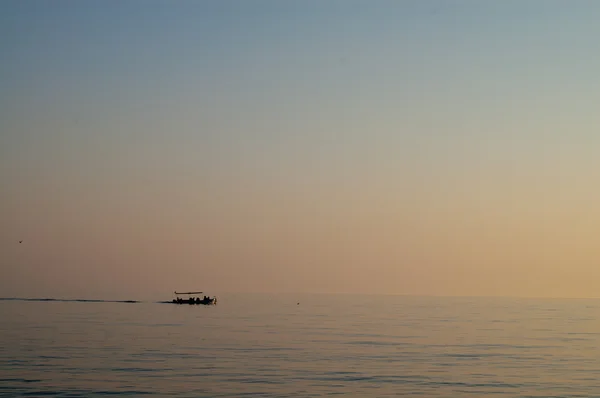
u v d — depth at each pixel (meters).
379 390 60.28
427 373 69.50
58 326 118.31
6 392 57.31
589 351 91.75
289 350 86.56
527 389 61.75
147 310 181.88
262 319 151.62
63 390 58.25
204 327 122.19
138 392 57.78
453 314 196.50
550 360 81.25
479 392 60.25
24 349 82.69
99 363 72.25
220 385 60.91
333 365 73.62
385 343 98.00
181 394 57.19
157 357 77.38
